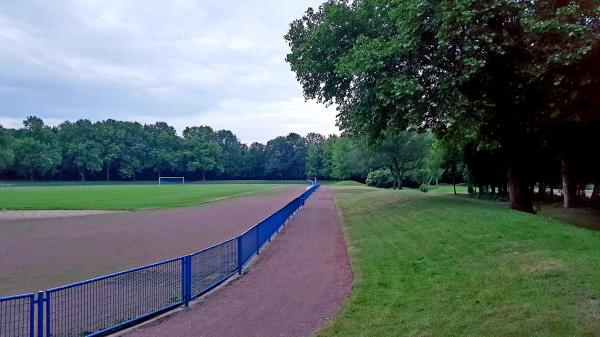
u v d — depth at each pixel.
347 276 12.65
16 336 7.61
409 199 29.81
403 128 25.69
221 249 12.53
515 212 17.53
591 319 6.95
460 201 25.02
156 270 12.20
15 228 22.94
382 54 20.91
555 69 17.61
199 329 8.56
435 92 21.17
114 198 47.84
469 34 18.19
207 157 151.12
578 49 16.09
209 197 51.53
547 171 34.00
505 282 9.32
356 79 25.30
